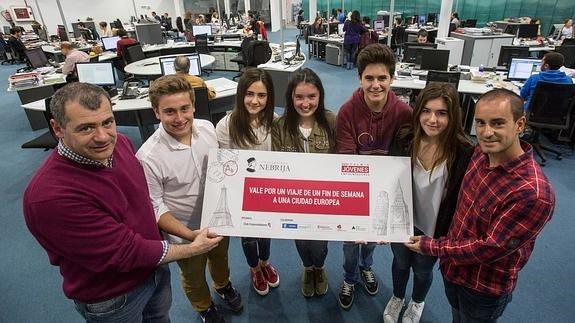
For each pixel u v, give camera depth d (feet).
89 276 3.32
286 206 4.42
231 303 6.19
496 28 24.04
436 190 4.14
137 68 17.94
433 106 3.75
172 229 4.22
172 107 3.93
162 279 4.36
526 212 2.86
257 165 4.46
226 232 4.34
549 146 13.07
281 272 7.25
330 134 4.94
